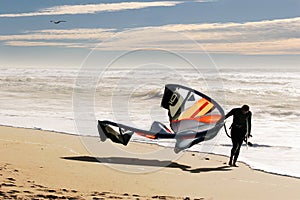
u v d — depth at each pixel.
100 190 15.99
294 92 76.56
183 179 20.02
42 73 150.50
